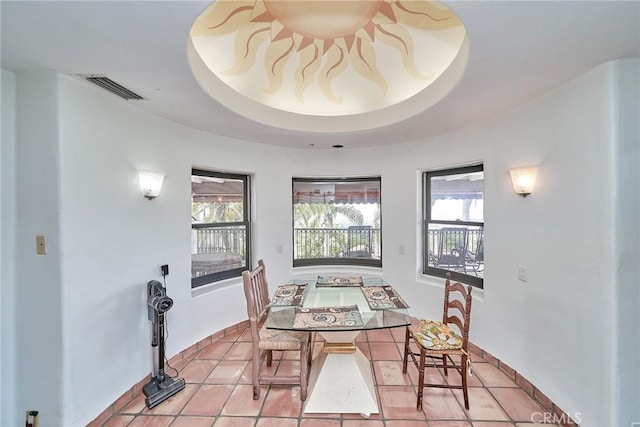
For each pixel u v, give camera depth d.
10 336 1.83
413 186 3.59
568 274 1.95
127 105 2.29
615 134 1.66
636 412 1.68
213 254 3.39
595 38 1.45
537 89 2.07
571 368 1.93
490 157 2.70
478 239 3.05
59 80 1.80
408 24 2.24
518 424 2.00
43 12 1.23
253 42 2.42
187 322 2.92
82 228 1.93
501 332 2.59
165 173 2.68
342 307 2.32
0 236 1.78
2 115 1.77
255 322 2.27
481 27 1.37
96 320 2.03
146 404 2.19
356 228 4.14
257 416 2.09
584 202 1.83
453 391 2.33
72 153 1.87
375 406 2.09
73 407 1.86
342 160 3.98
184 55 1.62
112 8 1.22
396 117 2.83
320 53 2.71
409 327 2.48
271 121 2.91
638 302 1.67
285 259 3.91
